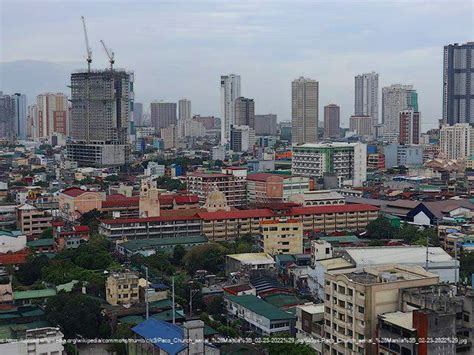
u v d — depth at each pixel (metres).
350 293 192.00
